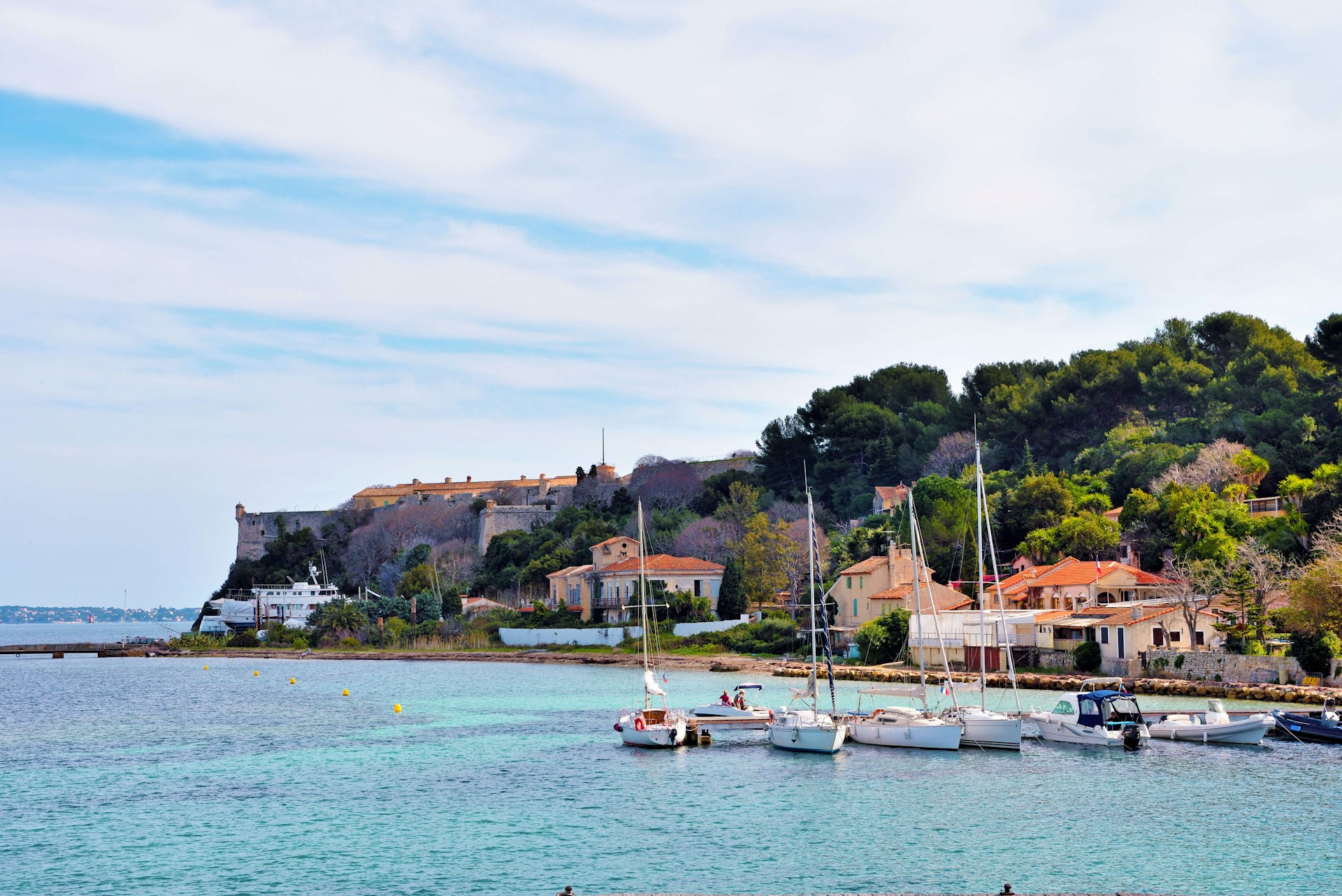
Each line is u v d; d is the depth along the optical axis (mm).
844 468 195000
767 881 42781
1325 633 86312
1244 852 46188
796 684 107812
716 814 53719
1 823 53781
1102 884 42094
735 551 162750
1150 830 49781
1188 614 96812
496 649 165500
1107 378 169750
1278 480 130500
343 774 65875
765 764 67062
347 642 184250
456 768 67062
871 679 107000
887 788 59281
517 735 80188
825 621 76500
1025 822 51438
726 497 196375
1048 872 43750
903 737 72062
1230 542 109875
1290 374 151750
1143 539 127500
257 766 69188
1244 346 173125
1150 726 74125
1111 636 99000
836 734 69875
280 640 195875
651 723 75875
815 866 44656
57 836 51219
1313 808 53531
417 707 100500
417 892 42062
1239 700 84312
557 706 98062
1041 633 105438
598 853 46812
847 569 133625
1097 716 72375
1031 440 173500
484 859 46188
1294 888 41812
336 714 96375
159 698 115688
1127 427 158625
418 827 51906
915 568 79625
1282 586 96875
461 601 189250
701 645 142125
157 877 44500
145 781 64500
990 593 121188
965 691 94688
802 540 155750
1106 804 54750
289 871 45000
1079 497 142375
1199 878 42938
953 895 40406
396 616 186750
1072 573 116312
